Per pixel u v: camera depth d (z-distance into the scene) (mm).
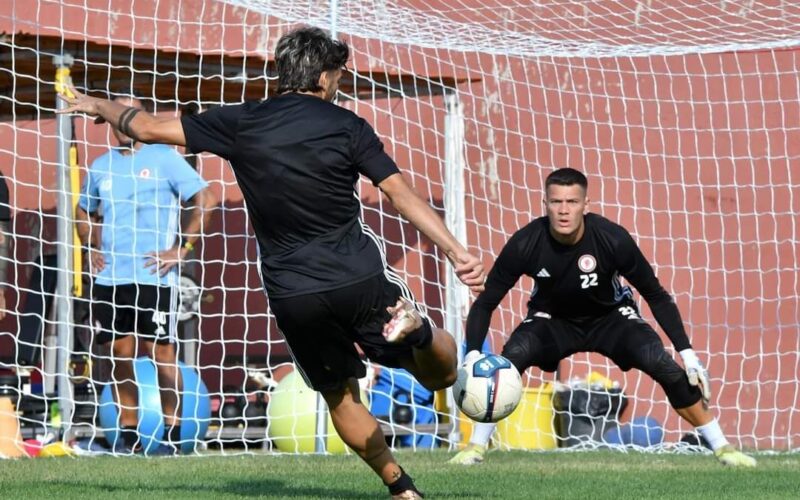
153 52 35719
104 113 16516
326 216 15711
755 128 40688
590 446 36688
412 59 39438
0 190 30562
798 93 40344
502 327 41688
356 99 36781
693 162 41125
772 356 40125
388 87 37156
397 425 34656
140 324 32625
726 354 40500
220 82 39062
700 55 41219
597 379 38812
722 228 40781
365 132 15703
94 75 38531
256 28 39531
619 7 39594
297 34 16359
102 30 37781
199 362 43000
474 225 42062
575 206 24844
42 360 36688
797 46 37344
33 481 22141
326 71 16328
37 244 43375
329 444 33688
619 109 41719
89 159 42281
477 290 15227
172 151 33656
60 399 33062
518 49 37500
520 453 32406
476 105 42125
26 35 33750
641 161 41500
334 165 15562
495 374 18203
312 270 15625
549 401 37375
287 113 15805
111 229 33031
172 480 22469
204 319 43812
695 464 27562
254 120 15852
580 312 26484
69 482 21922
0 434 32344
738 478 23141
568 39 40062
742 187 40719
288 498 18547
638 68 41656
